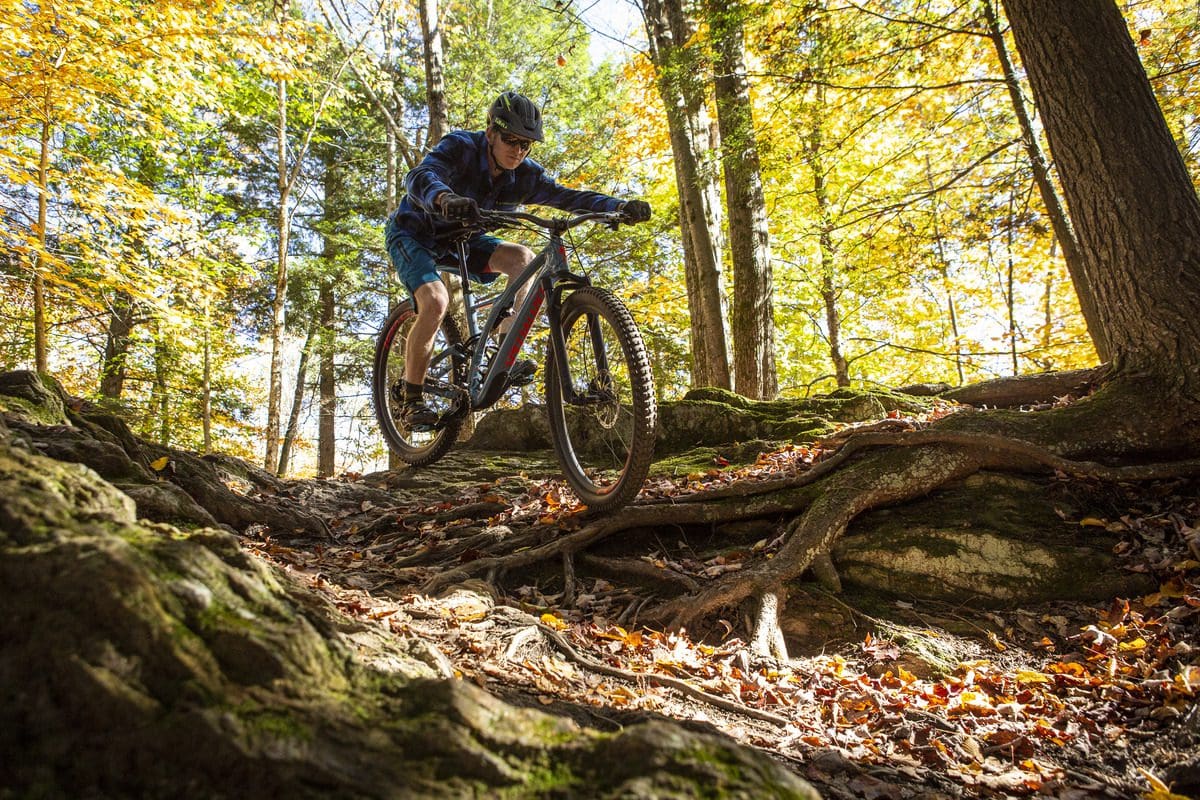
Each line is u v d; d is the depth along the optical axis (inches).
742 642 124.0
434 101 463.8
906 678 114.3
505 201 159.5
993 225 371.6
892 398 222.5
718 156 350.6
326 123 757.9
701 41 315.3
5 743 40.4
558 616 130.6
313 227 757.9
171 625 46.1
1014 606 131.9
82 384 597.9
